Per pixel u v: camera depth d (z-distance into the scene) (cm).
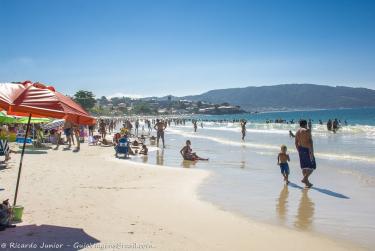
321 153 2289
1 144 1631
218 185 1289
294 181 1377
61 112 668
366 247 688
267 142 3262
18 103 643
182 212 911
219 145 3094
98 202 971
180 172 1545
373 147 2588
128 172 1505
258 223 834
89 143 2911
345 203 1030
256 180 1394
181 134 5184
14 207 780
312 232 775
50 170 1478
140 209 921
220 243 689
